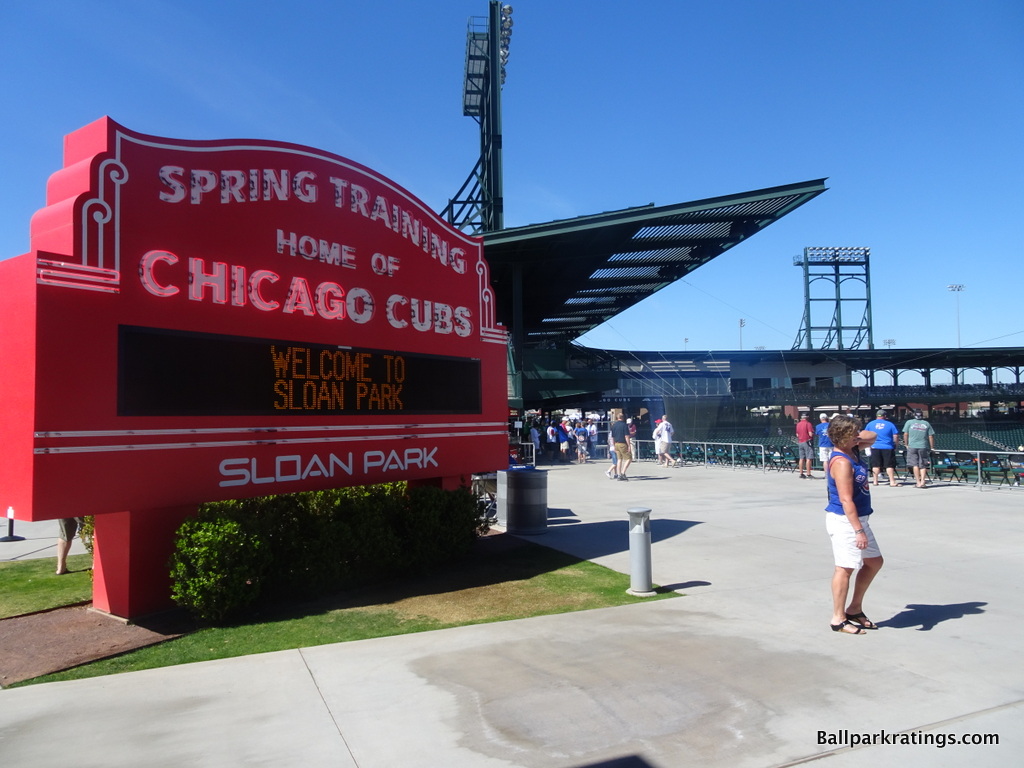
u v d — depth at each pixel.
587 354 41.22
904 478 18.67
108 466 6.51
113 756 4.11
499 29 30.67
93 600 7.67
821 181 23.44
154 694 5.09
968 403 57.19
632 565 7.73
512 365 28.20
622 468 19.86
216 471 7.39
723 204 23.28
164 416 6.95
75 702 4.98
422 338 9.96
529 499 11.59
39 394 6.07
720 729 4.33
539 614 7.11
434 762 3.98
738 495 15.88
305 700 4.90
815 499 15.00
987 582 7.83
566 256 27.70
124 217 6.75
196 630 6.76
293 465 8.15
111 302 6.61
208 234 7.46
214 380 7.41
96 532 7.57
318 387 8.45
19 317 6.26
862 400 46.84
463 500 9.68
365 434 9.00
